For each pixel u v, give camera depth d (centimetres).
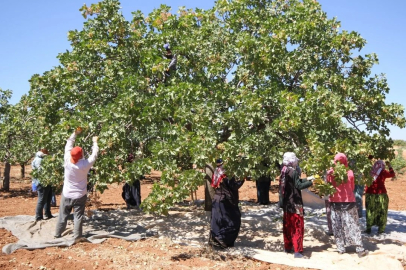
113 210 1037
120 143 723
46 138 774
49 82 815
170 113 690
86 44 817
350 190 684
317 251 704
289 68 748
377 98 757
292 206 666
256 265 620
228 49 803
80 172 702
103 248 683
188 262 618
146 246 698
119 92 759
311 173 628
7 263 587
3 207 1142
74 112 799
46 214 910
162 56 823
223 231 686
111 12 838
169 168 621
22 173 2023
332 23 823
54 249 667
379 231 821
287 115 639
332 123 671
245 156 630
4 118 1450
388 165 828
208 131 625
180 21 848
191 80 791
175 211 1028
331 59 805
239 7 876
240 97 675
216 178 699
